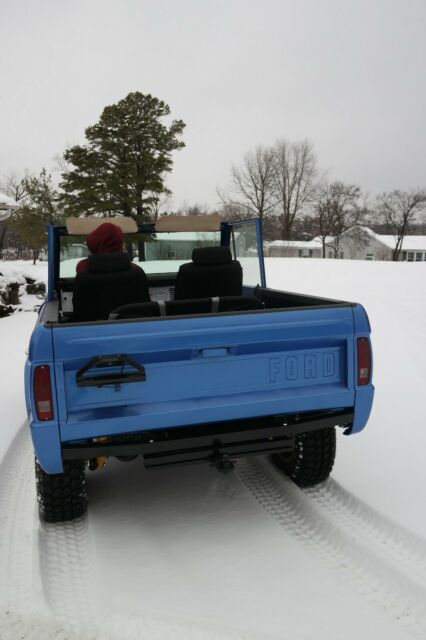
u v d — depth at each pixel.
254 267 4.56
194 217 4.61
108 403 2.48
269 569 2.59
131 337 2.45
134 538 2.90
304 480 3.33
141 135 34.38
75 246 4.51
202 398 2.60
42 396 2.38
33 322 11.34
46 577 2.51
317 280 19.41
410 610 2.26
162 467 2.67
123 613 2.23
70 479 2.88
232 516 3.14
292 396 2.69
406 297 13.52
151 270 4.82
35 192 38.34
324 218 64.81
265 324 2.62
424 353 7.12
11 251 59.19
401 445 4.00
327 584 2.46
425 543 2.63
